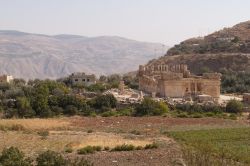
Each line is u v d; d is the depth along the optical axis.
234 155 79.94
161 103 150.88
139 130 117.75
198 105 153.00
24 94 175.00
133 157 79.88
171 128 121.12
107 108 154.12
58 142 96.69
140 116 146.50
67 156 80.00
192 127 122.62
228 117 143.38
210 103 157.38
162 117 143.62
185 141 98.00
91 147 87.19
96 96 168.38
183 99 165.12
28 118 144.88
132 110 151.88
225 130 115.06
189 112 149.62
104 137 105.56
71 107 152.50
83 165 57.81
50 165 57.28
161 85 174.00
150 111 148.25
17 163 58.72
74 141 97.88
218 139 101.88
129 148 88.31
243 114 150.62
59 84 196.75
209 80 174.25
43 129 119.31
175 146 91.69
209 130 115.62
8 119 139.88
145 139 102.94
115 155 81.81
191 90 173.62
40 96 154.00
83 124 129.88
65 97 156.50
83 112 152.25
